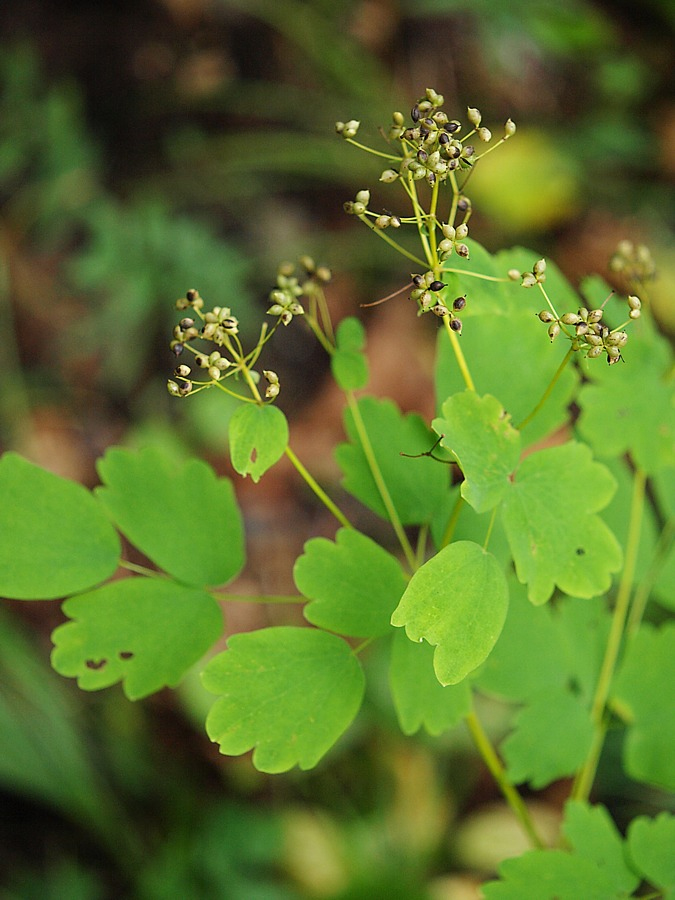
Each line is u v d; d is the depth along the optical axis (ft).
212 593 1.29
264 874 2.28
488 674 1.35
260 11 3.67
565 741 1.36
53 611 2.57
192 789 2.42
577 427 1.37
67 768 2.23
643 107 3.80
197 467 1.31
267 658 1.19
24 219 3.16
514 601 1.36
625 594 1.39
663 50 3.88
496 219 3.41
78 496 1.28
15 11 3.52
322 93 3.64
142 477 1.30
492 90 3.75
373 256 3.30
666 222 3.56
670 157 3.65
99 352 3.00
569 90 3.83
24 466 1.27
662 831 1.30
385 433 1.34
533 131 3.65
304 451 2.99
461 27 3.81
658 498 1.45
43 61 3.47
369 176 3.45
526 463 1.18
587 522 1.18
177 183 3.39
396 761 2.46
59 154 3.21
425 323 3.22
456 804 2.47
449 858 2.39
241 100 3.56
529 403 1.33
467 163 1.18
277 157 3.43
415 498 1.32
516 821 2.44
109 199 3.30
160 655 1.26
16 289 3.07
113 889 2.24
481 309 1.21
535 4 3.72
